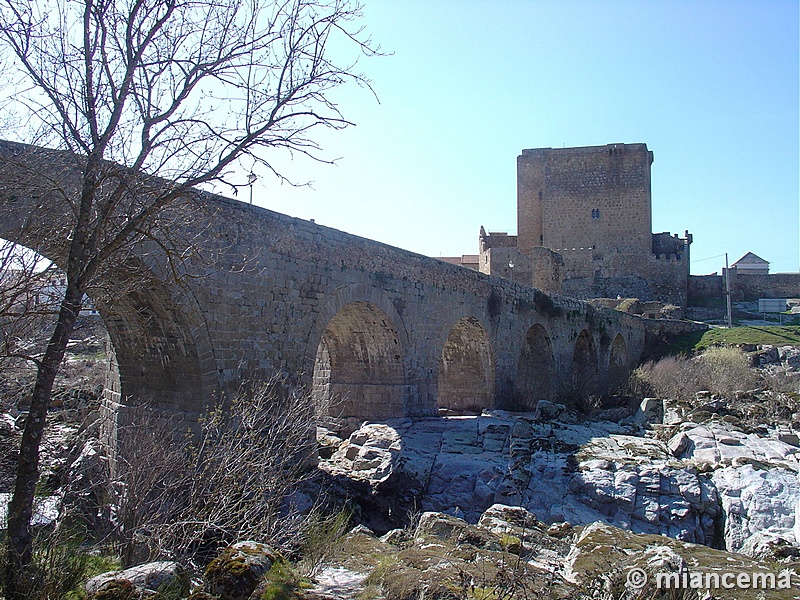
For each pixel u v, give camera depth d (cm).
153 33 788
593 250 6975
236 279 1502
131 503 981
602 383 3622
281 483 1220
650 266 6819
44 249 924
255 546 699
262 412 1449
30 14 744
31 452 729
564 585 692
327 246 1822
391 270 2148
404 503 1667
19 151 966
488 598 624
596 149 7125
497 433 2108
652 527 1579
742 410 2381
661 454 1917
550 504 1650
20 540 710
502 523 1048
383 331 2214
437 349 2445
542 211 7269
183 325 1387
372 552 889
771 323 5881
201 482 1049
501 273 6153
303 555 892
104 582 625
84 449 1522
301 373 1702
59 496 1144
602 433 2248
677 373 3228
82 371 2023
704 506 1612
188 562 896
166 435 1335
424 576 680
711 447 1895
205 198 1152
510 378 3042
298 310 1695
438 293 2453
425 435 2086
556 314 3569
